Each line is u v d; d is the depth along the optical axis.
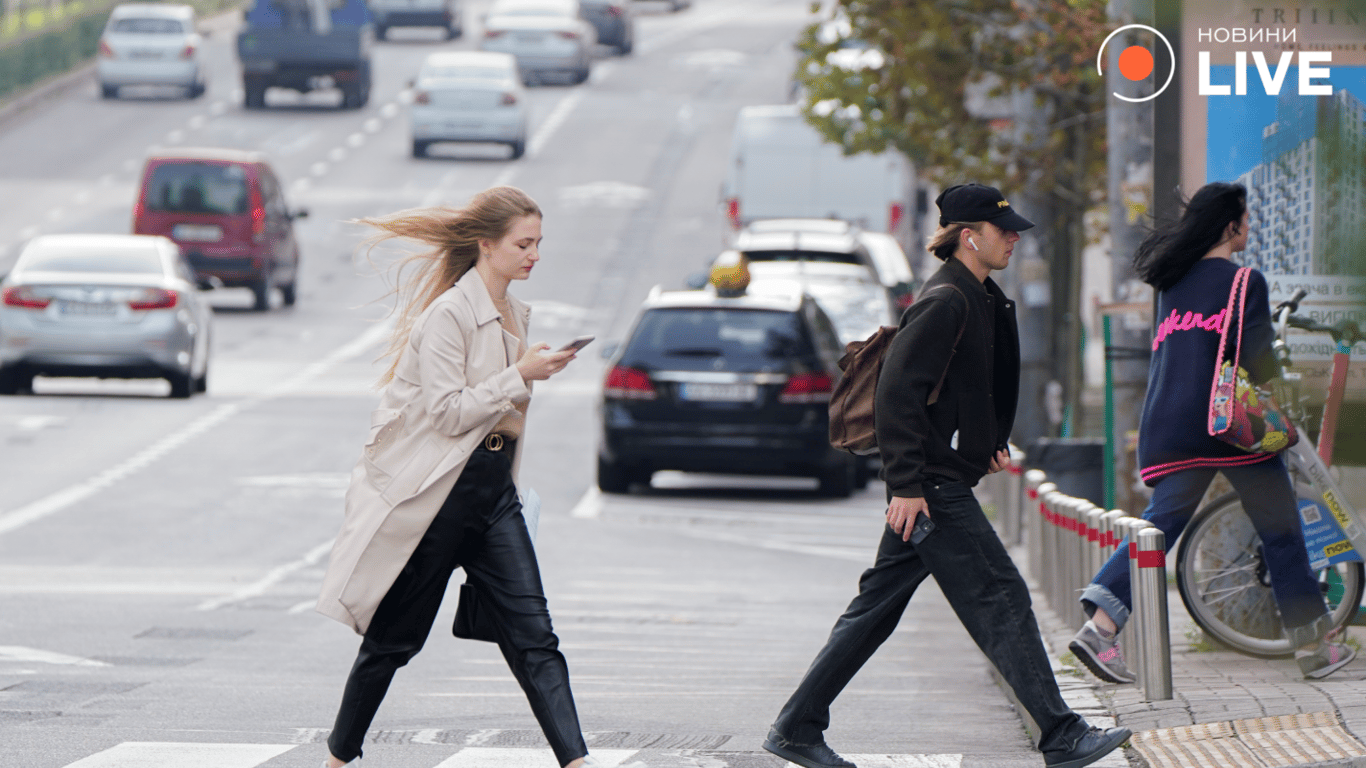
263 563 37.53
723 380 48.59
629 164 132.00
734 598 33.72
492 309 15.97
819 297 59.03
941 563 16.56
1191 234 20.59
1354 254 23.84
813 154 87.44
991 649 16.56
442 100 128.50
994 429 16.78
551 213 115.56
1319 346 24.03
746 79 170.62
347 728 16.08
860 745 19.84
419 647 16.11
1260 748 17.66
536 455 56.28
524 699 23.00
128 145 131.50
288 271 91.50
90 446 54.12
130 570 36.34
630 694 23.31
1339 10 24.33
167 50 147.62
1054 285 61.47
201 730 20.36
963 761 18.83
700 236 110.56
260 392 66.88
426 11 181.50
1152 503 20.97
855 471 52.59
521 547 15.93
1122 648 22.52
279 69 144.38
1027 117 53.72
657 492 51.03
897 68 55.69
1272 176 24.81
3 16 172.75
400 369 16.02
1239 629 22.47
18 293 61.16
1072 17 48.16
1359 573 21.66
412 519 15.66
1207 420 20.47
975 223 16.62
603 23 179.75
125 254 63.78
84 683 23.84
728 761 18.78
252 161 88.44
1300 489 21.84
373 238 16.23
